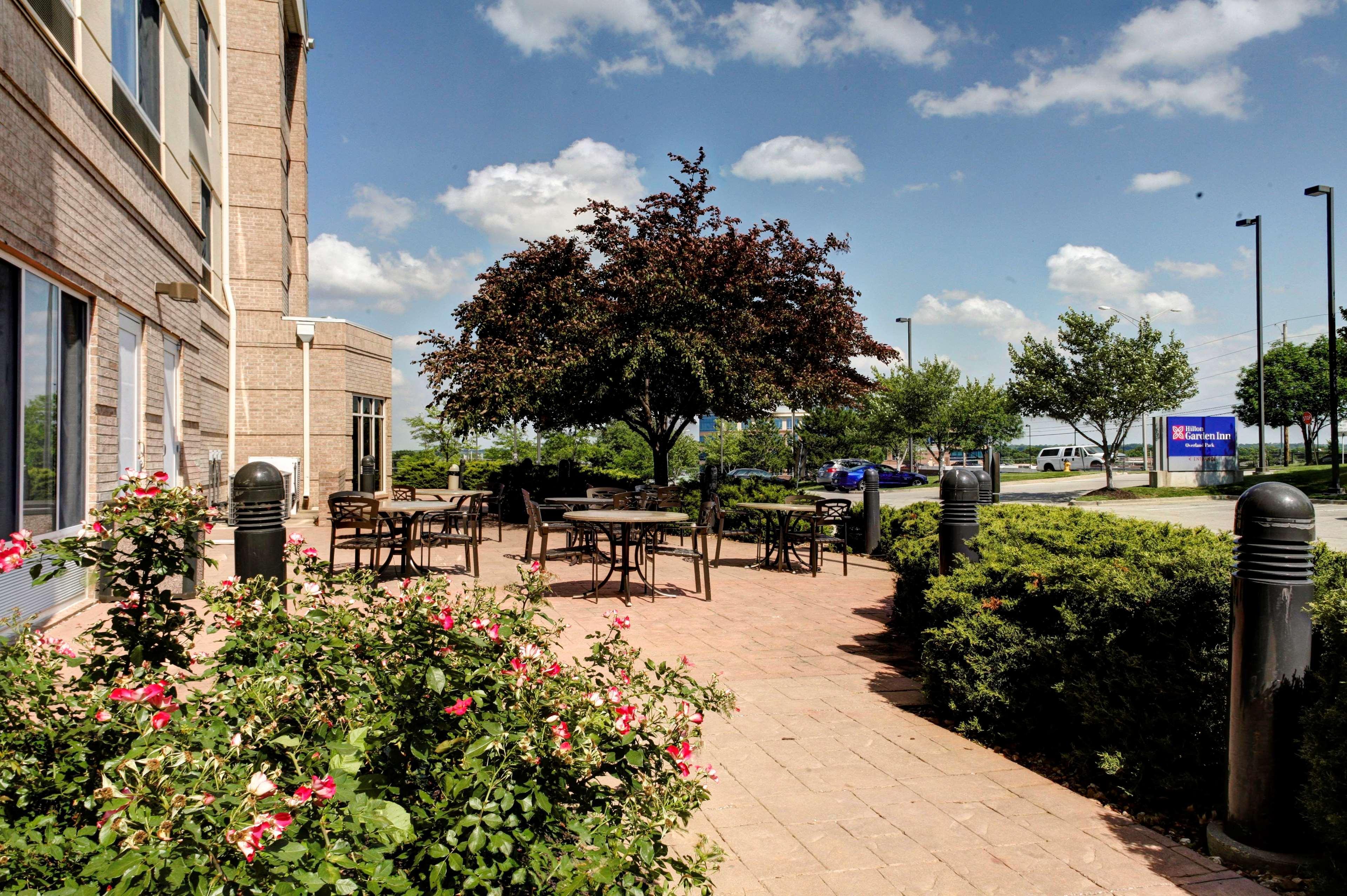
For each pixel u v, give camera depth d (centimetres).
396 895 177
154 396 1002
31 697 235
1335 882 283
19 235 608
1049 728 439
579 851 192
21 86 604
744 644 675
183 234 1194
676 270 1573
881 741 459
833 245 1712
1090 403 2600
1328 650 314
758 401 1617
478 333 1756
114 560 290
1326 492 2420
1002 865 323
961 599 495
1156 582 413
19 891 152
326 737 218
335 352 1886
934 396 3644
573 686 241
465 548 1150
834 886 306
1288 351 5034
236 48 1828
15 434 635
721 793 388
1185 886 308
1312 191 2291
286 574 535
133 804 154
